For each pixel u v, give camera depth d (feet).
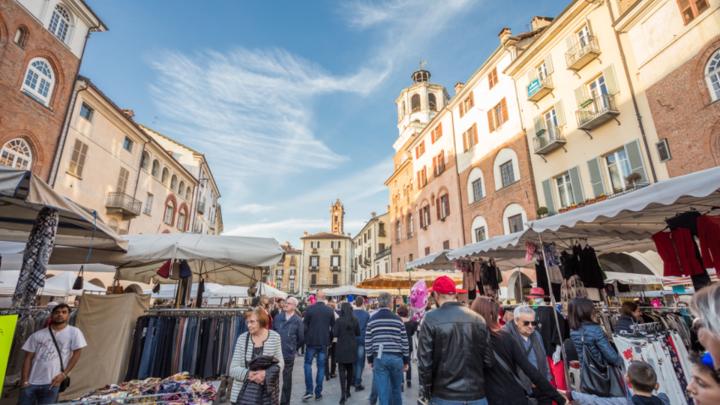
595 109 47.52
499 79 69.92
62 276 47.03
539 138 56.70
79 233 21.48
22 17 51.80
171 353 20.95
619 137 44.62
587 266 22.76
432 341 11.09
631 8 43.62
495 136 69.62
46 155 55.52
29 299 16.76
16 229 22.38
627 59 44.75
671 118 38.63
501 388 10.70
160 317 21.66
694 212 16.37
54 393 14.96
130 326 21.06
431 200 94.84
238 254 23.94
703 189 12.34
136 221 82.58
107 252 23.89
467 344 10.70
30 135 52.85
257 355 13.33
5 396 17.66
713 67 35.60
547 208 54.29
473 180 76.18
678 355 14.39
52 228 17.79
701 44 36.40
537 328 18.93
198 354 21.50
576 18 52.34
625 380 12.92
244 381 12.95
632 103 43.16
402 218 116.37
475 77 76.89
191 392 13.74
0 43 48.78
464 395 10.30
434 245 91.30
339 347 23.48
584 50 49.01
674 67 38.86
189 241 24.12
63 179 59.67
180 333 21.43
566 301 21.35
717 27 35.22
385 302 19.30
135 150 82.28
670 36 39.60
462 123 82.58
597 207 15.98
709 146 34.91
